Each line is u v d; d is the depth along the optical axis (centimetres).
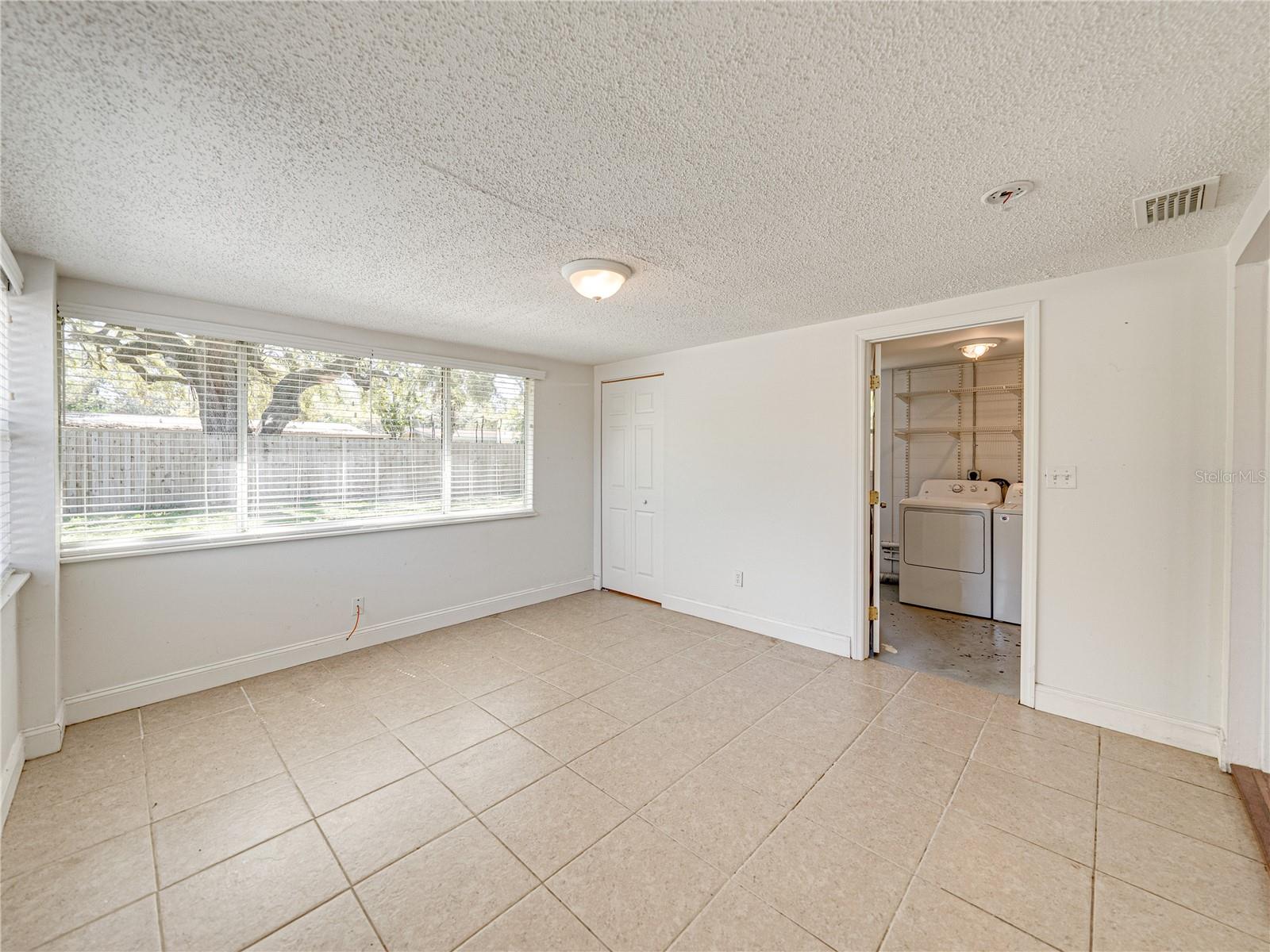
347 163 148
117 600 251
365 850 164
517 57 108
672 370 416
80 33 100
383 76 113
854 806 185
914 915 142
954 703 263
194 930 136
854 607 319
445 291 262
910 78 114
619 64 110
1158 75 113
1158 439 223
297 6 95
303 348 312
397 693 274
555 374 454
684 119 129
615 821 178
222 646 283
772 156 145
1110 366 233
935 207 175
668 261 222
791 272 236
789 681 288
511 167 151
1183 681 220
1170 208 175
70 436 241
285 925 138
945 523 418
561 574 462
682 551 414
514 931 137
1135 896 147
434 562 375
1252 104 122
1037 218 183
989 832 172
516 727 239
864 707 259
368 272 234
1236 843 166
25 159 144
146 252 210
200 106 123
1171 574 222
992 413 460
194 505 276
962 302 272
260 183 158
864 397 315
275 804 186
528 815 181
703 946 133
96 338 247
